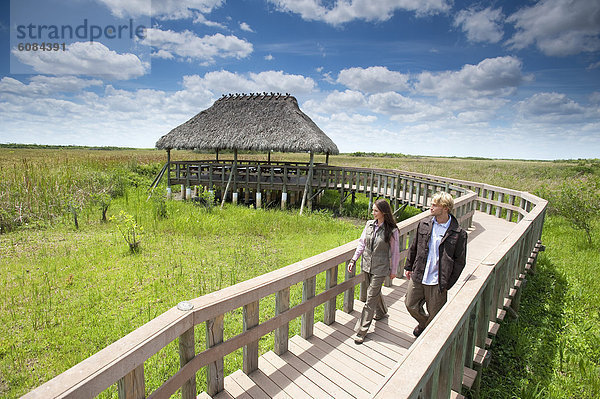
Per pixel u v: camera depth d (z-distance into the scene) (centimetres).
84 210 1248
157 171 2239
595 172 2041
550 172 2206
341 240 947
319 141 1376
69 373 174
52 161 2134
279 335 345
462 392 291
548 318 547
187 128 1627
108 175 1661
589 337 486
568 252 872
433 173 2356
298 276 343
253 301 299
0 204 1091
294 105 1620
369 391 299
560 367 421
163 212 1187
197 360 258
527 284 662
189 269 718
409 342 373
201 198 1530
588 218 967
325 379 314
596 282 681
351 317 431
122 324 493
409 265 358
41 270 695
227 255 815
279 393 294
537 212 622
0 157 2825
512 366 423
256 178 1567
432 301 338
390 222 358
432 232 339
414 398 156
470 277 289
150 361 405
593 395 372
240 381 309
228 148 1498
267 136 1450
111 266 725
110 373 183
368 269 368
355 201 1683
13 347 435
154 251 833
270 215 1213
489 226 903
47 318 507
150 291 609
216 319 273
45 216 1130
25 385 371
